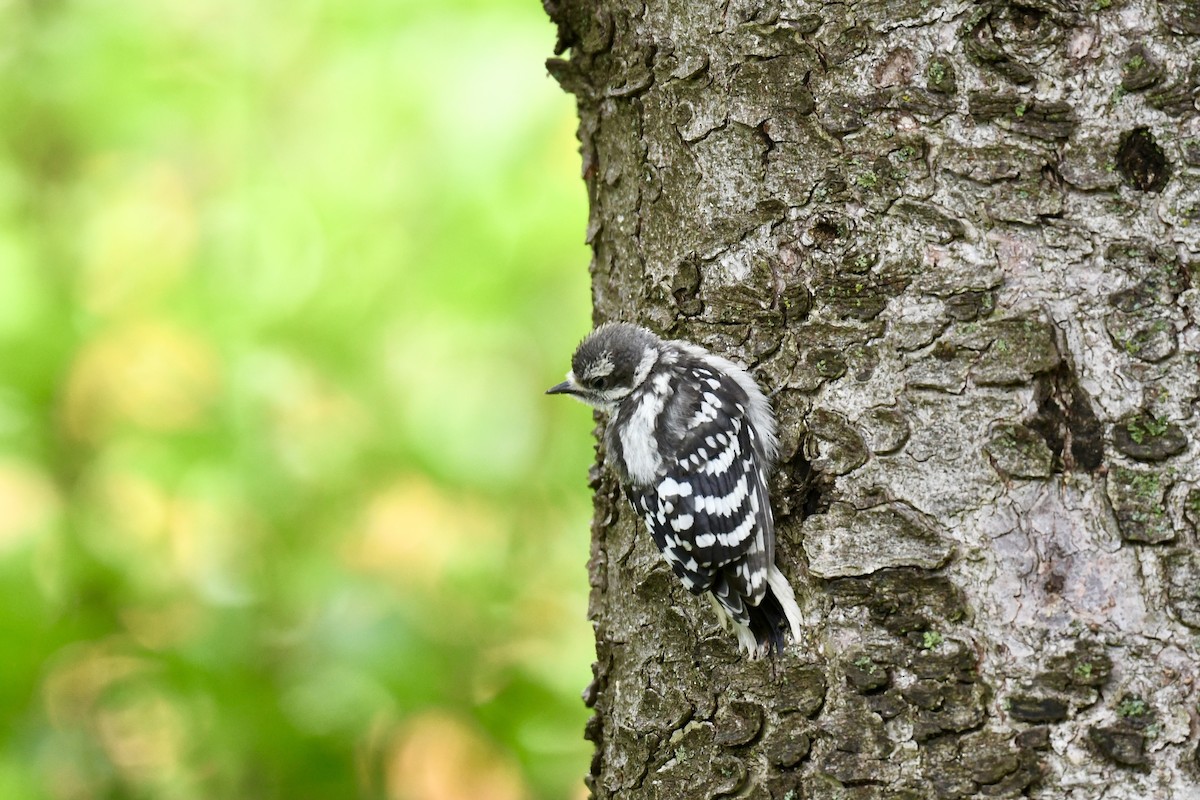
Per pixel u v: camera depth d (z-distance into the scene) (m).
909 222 7.79
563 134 13.46
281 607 12.14
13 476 12.53
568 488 13.81
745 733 8.07
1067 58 7.50
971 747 7.31
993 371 7.48
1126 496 7.17
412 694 11.37
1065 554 7.26
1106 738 7.04
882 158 7.87
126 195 14.31
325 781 11.23
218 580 12.31
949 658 7.41
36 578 12.09
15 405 12.87
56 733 11.33
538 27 13.65
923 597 7.53
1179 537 7.09
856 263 7.90
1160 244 7.32
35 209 14.23
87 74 14.19
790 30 8.13
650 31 8.73
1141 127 7.39
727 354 8.41
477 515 13.51
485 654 12.38
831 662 7.75
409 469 13.34
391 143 13.88
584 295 14.05
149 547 12.54
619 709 8.89
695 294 8.56
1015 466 7.39
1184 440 7.14
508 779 11.62
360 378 13.70
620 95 8.94
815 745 7.77
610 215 9.29
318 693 11.34
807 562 7.91
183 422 12.98
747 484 8.05
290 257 14.05
